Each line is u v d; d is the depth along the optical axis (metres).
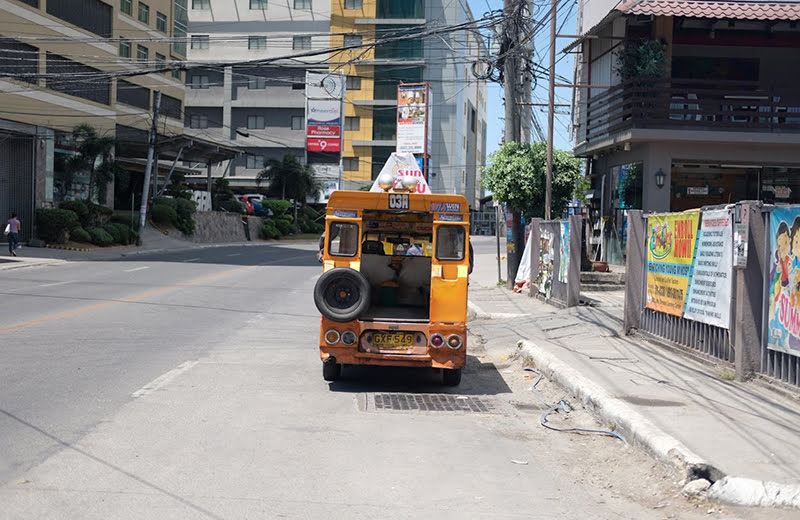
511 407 8.51
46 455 5.89
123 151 48.69
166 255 38.09
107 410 7.38
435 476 5.83
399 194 9.27
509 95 21.20
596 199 24.70
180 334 12.48
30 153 36.50
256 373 9.73
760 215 8.58
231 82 76.94
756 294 8.66
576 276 15.68
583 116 24.94
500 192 21.41
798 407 7.58
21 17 35.00
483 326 15.27
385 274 10.43
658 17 20.83
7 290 18.42
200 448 6.27
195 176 75.75
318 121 73.62
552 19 20.16
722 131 19.77
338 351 9.16
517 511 5.13
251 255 40.19
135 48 47.03
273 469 5.81
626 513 5.18
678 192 21.20
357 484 5.55
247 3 76.19
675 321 10.90
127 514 4.74
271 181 70.50
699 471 5.64
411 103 37.56
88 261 31.05
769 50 21.73
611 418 7.36
